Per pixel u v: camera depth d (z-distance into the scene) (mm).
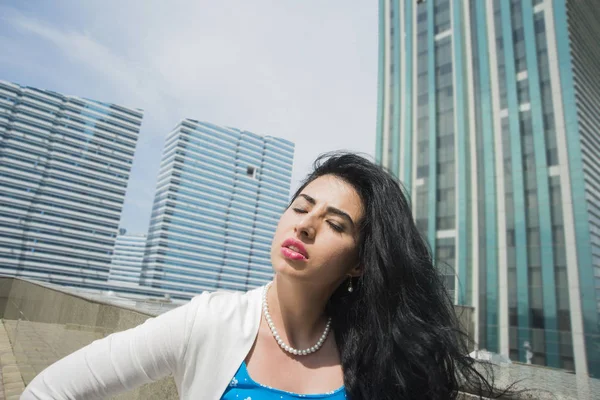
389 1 35375
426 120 29297
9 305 8000
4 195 108500
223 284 137125
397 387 1054
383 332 1085
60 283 112938
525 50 25781
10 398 4039
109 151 127312
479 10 28609
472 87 27547
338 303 1156
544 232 22359
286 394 874
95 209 122500
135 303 4195
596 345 14734
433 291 1199
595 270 20656
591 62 27438
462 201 25797
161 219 132750
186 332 857
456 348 1183
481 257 24125
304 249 966
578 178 21875
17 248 108188
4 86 111312
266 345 951
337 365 1036
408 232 1163
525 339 17891
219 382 851
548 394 1348
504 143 25188
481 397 1235
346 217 1034
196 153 141875
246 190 149125
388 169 1199
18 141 112500
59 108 120500
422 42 31469
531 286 22031
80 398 754
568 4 24953
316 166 1222
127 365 793
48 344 4277
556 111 23594
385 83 33469
